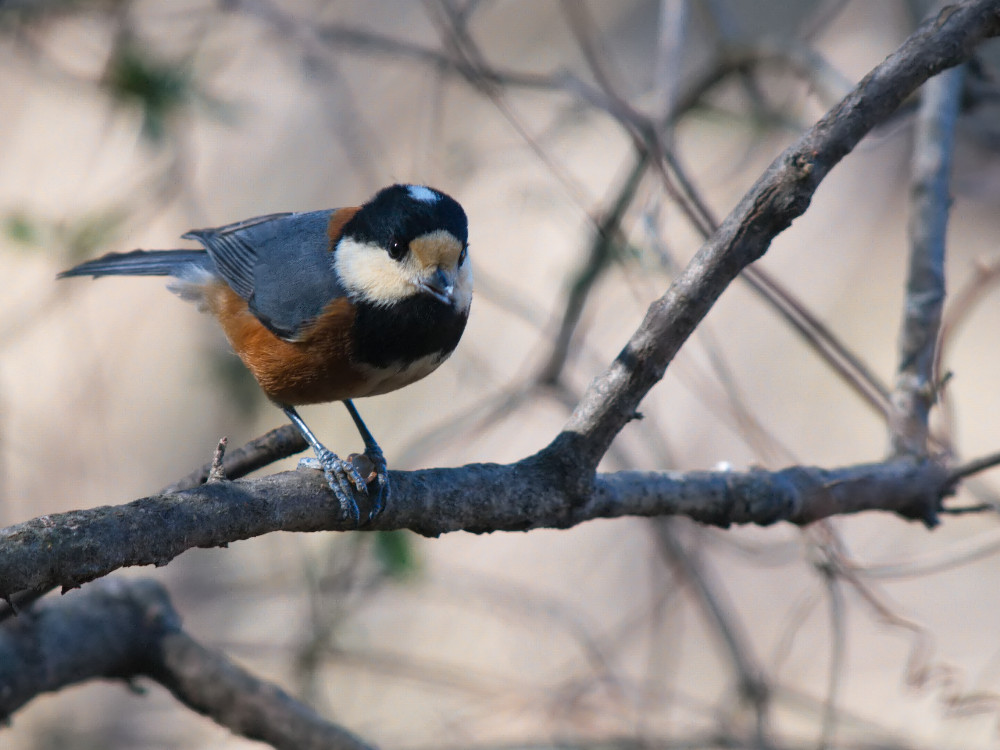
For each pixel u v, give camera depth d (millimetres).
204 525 4832
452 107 15352
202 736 13156
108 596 7379
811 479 6340
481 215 15180
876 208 16984
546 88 10586
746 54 10789
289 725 7387
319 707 10516
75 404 15461
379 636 13461
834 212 17031
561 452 5730
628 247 9688
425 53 10812
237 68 16078
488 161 12703
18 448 13984
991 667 12898
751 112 10992
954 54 5074
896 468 6605
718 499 6148
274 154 16953
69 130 15055
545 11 17578
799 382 16281
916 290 7180
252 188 16922
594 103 9516
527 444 14641
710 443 14977
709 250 5434
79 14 10594
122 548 4562
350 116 13102
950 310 8055
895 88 5133
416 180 11234
